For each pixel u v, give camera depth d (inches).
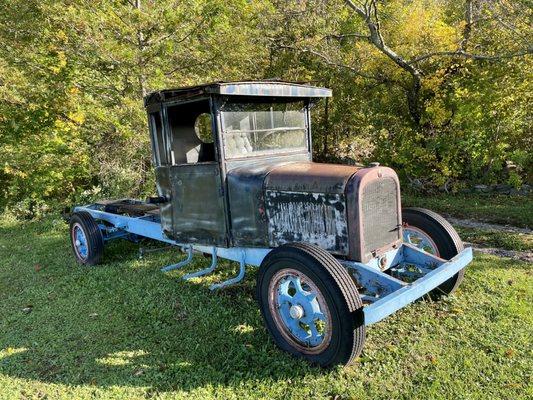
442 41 372.2
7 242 293.7
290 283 136.8
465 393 107.7
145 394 116.1
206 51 327.3
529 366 116.4
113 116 305.4
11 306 179.0
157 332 147.5
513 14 302.2
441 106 381.1
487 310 146.3
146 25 287.9
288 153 175.3
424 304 153.3
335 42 448.1
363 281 129.6
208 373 122.7
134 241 249.4
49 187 371.6
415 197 366.0
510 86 329.4
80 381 123.4
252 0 407.5
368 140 474.6
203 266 207.5
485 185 374.3
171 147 171.3
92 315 163.5
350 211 129.6
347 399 109.3
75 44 284.0
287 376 119.9
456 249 153.8
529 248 215.3
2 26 301.9
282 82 159.8
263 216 148.9
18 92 317.7
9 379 125.7
